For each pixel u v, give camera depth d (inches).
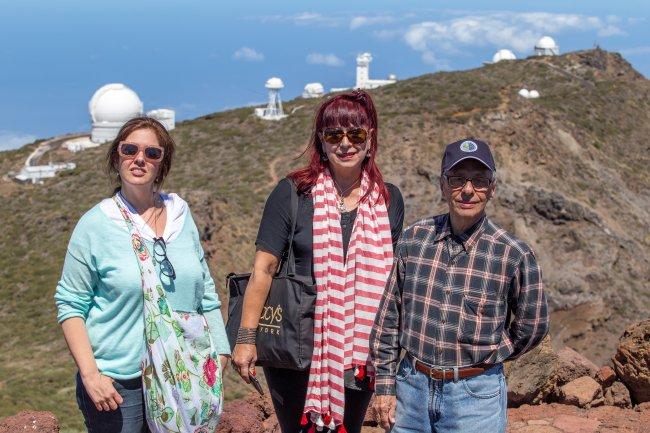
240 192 2004.2
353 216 196.5
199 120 2615.7
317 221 192.1
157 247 176.7
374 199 196.1
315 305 190.5
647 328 294.5
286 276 192.4
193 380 175.0
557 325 1947.6
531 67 3011.8
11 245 1855.3
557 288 1975.9
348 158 194.4
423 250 178.5
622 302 1974.7
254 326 191.8
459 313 174.2
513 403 296.7
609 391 300.0
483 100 2365.9
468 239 175.3
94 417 176.2
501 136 2266.2
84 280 173.6
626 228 2207.2
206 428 178.7
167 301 174.7
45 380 1086.4
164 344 172.6
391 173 2096.5
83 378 169.9
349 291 192.4
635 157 2571.4
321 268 190.7
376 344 184.4
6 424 218.1
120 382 174.7
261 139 2400.3
